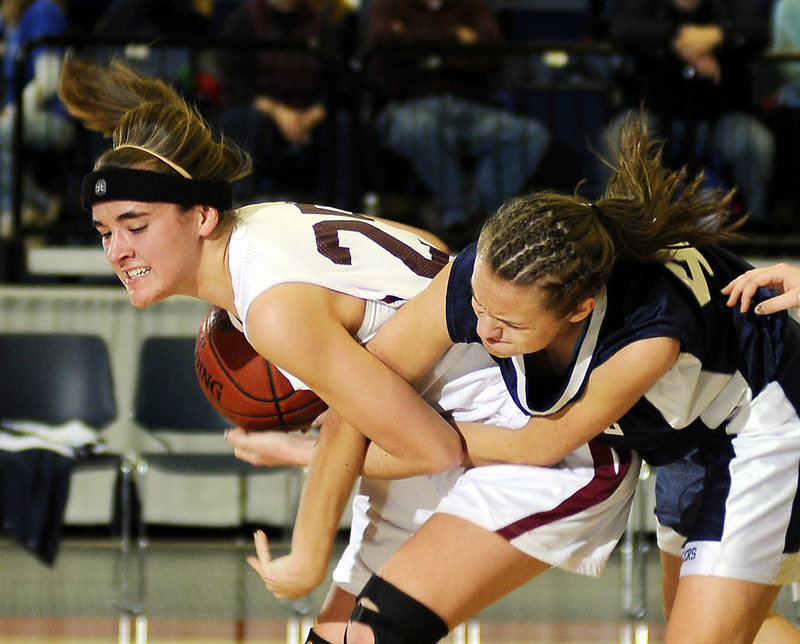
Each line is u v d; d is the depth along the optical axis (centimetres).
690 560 525
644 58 1297
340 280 514
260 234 521
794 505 520
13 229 1330
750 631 516
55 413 1161
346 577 602
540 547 530
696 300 501
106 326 1278
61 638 966
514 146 1315
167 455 1145
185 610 1050
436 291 511
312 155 1328
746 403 525
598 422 504
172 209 512
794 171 1303
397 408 507
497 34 1368
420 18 1341
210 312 592
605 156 1312
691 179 1297
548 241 450
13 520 1048
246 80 1328
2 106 1438
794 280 511
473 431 546
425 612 513
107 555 1236
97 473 1287
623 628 1001
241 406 565
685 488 558
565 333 491
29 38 1425
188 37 1316
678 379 500
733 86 1297
